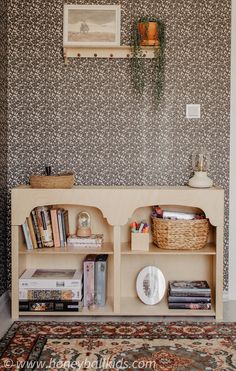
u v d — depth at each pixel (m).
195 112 3.39
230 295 3.44
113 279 3.17
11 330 2.78
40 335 2.69
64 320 3.00
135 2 3.38
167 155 3.42
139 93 3.40
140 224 3.16
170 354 2.44
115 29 3.35
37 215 3.13
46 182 3.04
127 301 3.25
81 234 3.20
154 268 3.21
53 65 3.39
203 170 3.25
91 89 3.40
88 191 3.03
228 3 3.36
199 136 3.40
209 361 2.35
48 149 3.42
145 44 3.28
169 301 3.09
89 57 3.38
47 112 3.41
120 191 3.03
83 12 3.36
